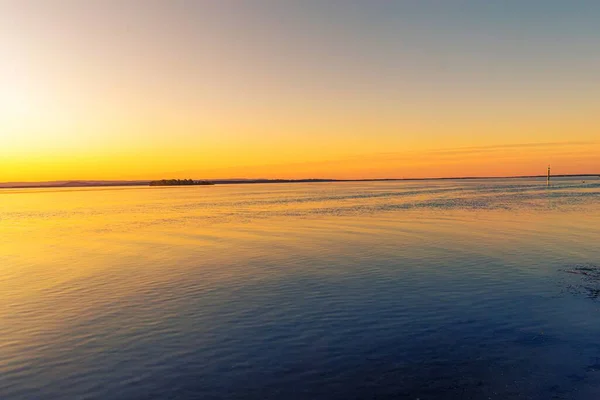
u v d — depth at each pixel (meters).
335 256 25.27
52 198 117.06
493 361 11.03
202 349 12.22
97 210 66.06
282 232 36.47
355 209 59.78
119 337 13.20
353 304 15.99
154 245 30.53
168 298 17.14
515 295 16.62
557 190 112.31
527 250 25.84
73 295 17.75
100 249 29.09
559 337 12.41
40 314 15.38
